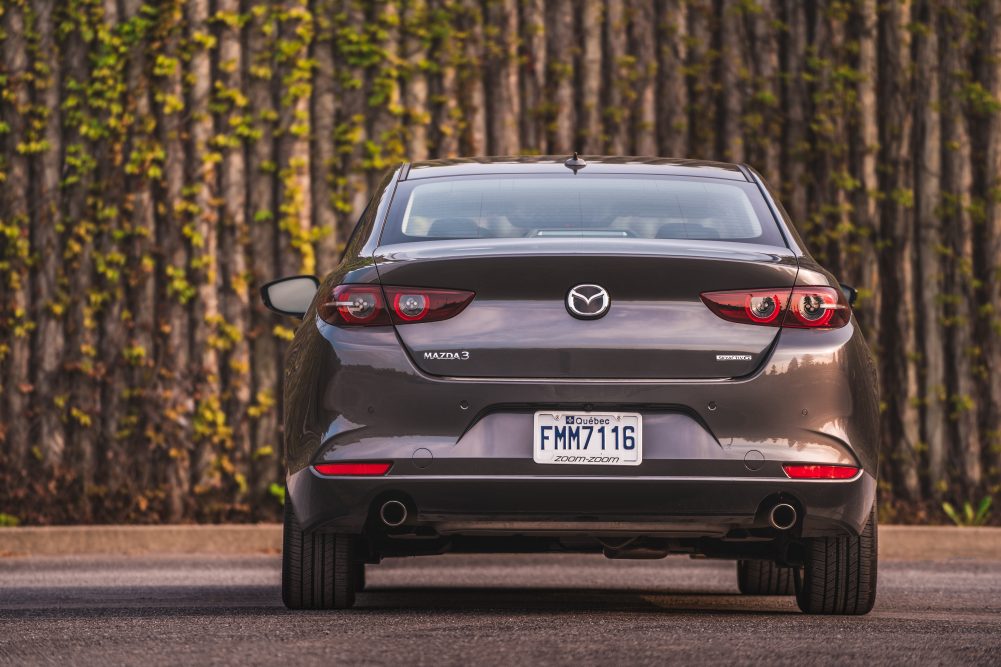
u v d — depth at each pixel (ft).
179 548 72.59
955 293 81.61
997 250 81.92
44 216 80.07
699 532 34.73
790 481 33.83
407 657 28.76
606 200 38.68
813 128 81.87
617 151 81.76
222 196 79.82
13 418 79.51
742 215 38.52
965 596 47.70
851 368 34.78
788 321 34.37
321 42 80.48
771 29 82.38
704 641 30.96
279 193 79.92
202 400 79.05
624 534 34.99
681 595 49.14
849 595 37.83
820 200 81.92
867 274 81.46
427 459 33.50
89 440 79.25
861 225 81.71
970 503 80.79
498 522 33.99
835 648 30.22
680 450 33.50
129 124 80.02
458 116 80.79
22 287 80.02
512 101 81.41
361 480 33.78
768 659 28.63
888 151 82.17
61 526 76.18
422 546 38.19
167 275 79.30
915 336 81.66
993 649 30.42
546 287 33.86
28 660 29.37
